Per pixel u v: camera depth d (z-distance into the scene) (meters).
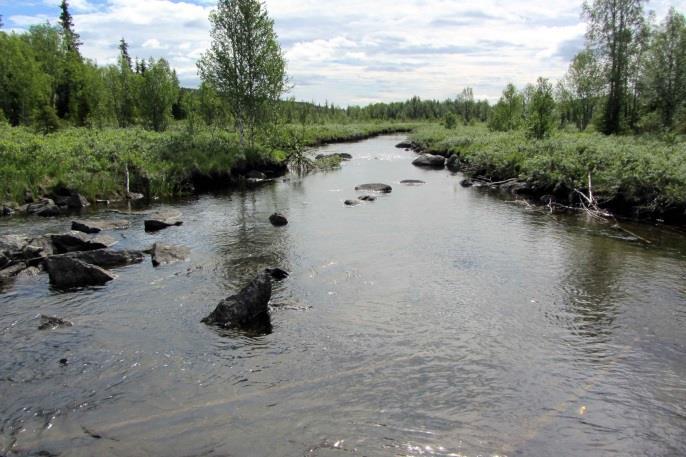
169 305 12.55
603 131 51.84
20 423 7.90
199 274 14.89
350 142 80.94
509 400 8.48
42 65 66.50
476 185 32.91
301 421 7.89
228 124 58.69
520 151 34.59
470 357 9.96
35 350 10.28
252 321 11.60
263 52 42.25
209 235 19.72
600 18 50.78
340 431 7.63
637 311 12.12
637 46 50.56
